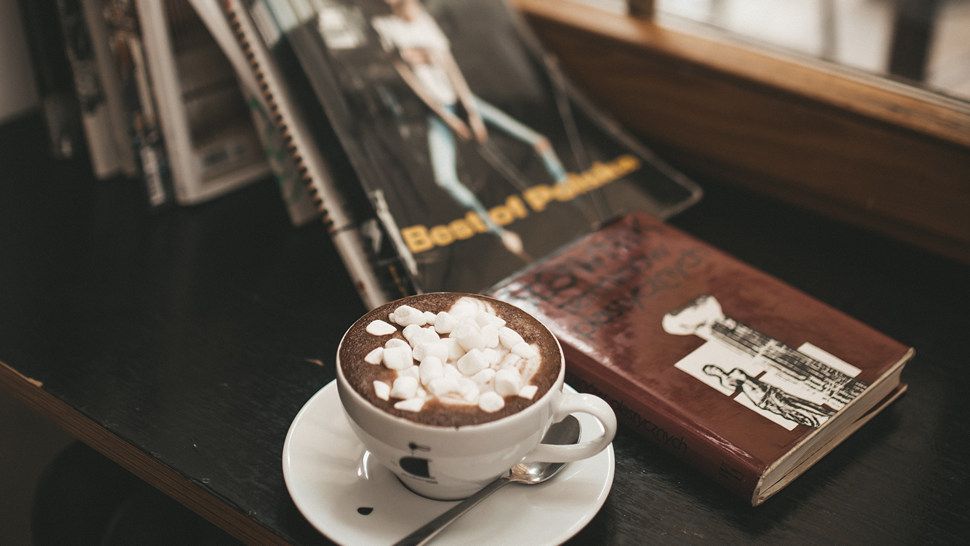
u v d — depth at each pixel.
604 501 0.58
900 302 0.78
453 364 0.55
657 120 0.92
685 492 0.62
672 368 0.66
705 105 0.88
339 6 0.81
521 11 0.96
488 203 0.79
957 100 0.79
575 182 0.84
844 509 0.61
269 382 0.69
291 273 0.80
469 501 0.57
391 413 0.53
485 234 0.77
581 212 0.82
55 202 0.87
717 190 0.90
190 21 0.80
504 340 0.57
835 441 0.65
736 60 0.85
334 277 0.80
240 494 0.60
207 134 0.85
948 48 0.82
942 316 0.76
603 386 0.65
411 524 0.56
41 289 0.77
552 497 0.58
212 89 0.84
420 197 0.77
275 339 0.73
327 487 0.58
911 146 0.78
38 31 0.86
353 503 0.57
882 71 0.83
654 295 0.72
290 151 0.76
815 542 0.59
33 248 0.81
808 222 0.86
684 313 0.70
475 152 0.82
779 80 0.83
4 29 0.95
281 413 0.67
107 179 0.91
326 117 0.76
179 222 0.85
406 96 0.81
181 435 0.64
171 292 0.77
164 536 0.71
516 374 0.54
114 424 0.65
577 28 0.93
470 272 0.75
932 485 0.63
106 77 0.86
